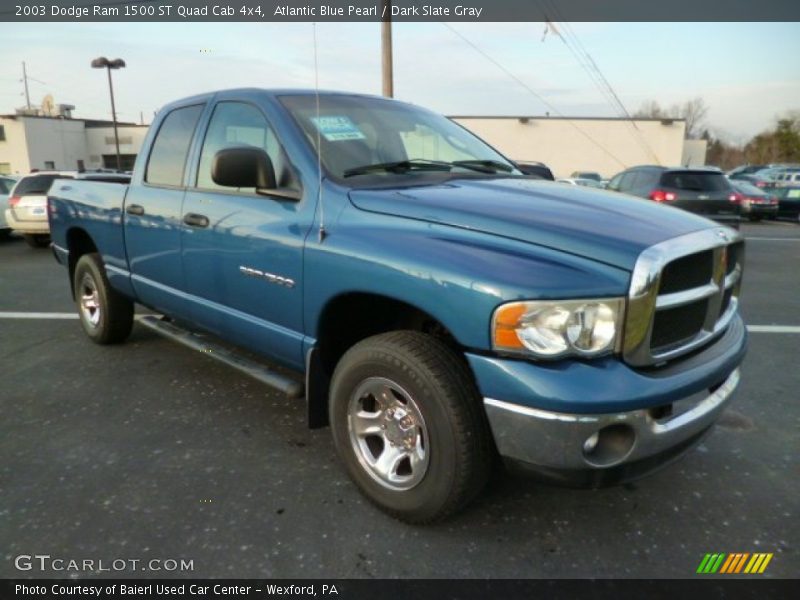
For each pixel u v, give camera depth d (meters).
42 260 10.15
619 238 2.24
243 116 3.35
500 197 2.71
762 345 5.11
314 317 2.78
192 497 2.80
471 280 2.17
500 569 2.34
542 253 2.22
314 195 2.85
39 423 3.57
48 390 4.07
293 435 3.43
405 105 3.82
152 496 2.80
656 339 2.26
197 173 3.58
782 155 59.16
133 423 3.57
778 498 2.83
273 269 2.94
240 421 3.61
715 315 2.52
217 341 4.27
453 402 2.29
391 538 2.51
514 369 2.11
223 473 3.01
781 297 7.02
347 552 2.43
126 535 2.52
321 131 3.09
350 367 2.62
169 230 3.67
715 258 2.46
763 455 3.23
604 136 45.06
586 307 2.09
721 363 2.47
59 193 5.04
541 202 2.65
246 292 3.16
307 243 2.75
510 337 2.10
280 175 3.04
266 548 2.45
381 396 2.57
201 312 3.59
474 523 2.61
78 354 4.82
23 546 2.45
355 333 2.97
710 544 2.50
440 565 2.36
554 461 2.12
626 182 11.94
